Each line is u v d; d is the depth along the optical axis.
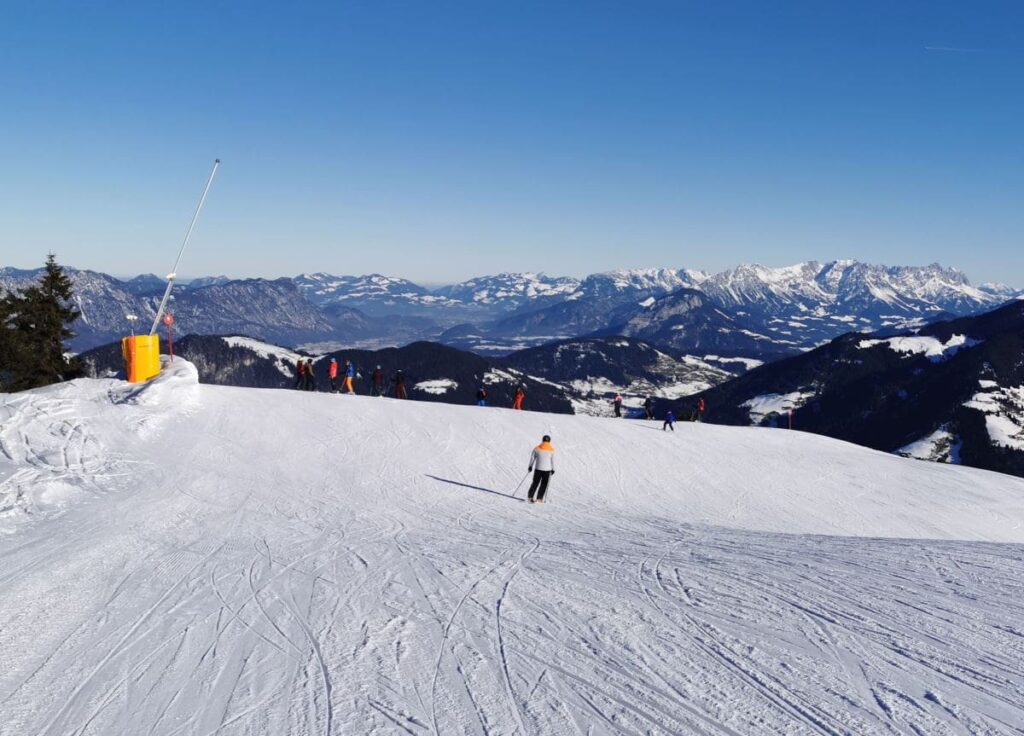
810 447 40.62
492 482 24.53
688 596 9.70
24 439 21.58
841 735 5.77
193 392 29.22
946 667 7.04
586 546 14.05
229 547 13.44
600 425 37.47
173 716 6.55
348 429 28.94
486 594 10.03
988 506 32.53
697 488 28.86
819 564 11.64
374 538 14.66
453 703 6.56
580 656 7.59
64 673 7.62
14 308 46.09
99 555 12.66
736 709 6.28
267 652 8.00
